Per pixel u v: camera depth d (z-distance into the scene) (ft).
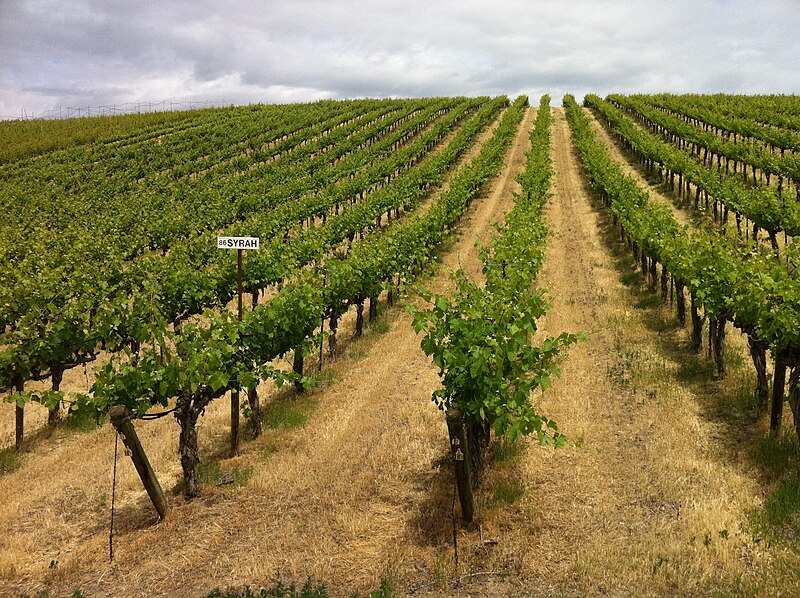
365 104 235.20
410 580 20.86
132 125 217.36
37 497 28.27
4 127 229.04
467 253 76.54
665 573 20.06
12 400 26.63
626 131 139.54
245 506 26.30
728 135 124.06
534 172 99.40
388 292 59.00
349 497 26.32
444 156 129.39
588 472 26.94
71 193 126.41
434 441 30.91
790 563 19.88
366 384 39.68
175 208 99.25
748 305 29.14
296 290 36.78
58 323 36.04
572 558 21.26
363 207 84.64
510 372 26.40
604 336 44.91
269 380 42.83
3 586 21.84
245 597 20.03
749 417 30.66
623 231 74.74
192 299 50.19
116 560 22.95
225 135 184.44
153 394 27.17
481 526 23.45
